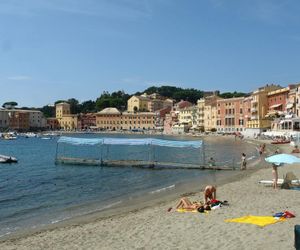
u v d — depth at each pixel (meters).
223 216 21.42
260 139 151.38
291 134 129.25
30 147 148.75
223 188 34.78
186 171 54.84
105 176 51.62
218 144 140.00
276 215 20.61
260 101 175.38
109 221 23.48
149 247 16.52
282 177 41.88
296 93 143.25
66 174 54.69
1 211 29.97
